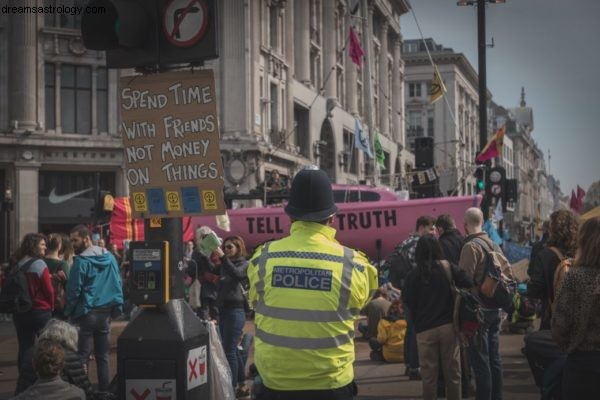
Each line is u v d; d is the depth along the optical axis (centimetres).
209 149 564
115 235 1747
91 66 3120
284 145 3669
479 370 714
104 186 3150
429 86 8706
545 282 646
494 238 1667
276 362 376
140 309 560
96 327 834
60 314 968
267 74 3525
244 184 3120
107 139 3094
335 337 377
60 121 3070
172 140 572
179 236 577
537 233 3791
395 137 6538
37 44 3027
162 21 565
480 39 2042
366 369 1050
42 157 3005
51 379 545
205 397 573
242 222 1848
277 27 3741
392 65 6712
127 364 548
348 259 387
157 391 542
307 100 4181
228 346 854
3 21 2997
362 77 5378
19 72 2989
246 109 3192
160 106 575
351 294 381
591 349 460
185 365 543
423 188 2600
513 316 1398
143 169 579
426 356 698
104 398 663
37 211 2983
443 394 782
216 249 853
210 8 555
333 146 4625
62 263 979
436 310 694
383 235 1777
